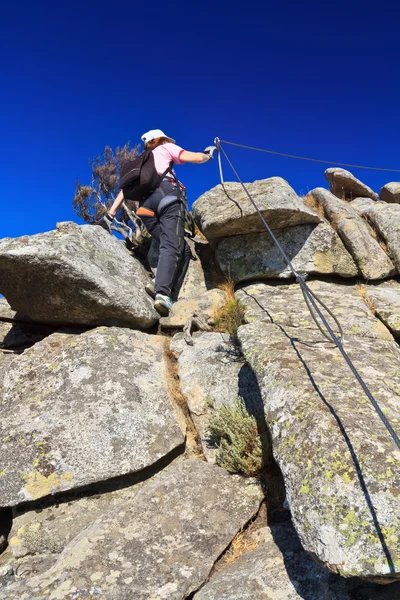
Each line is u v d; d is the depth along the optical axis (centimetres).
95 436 412
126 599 283
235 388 448
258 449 376
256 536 334
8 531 419
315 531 233
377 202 820
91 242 577
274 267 586
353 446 254
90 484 399
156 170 604
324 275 589
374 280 584
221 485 373
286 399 310
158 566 305
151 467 417
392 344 428
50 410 434
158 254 652
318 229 585
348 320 466
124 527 337
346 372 340
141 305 558
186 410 464
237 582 283
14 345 613
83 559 310
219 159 621
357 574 212
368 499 227
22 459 397
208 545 323
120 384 457
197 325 550
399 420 277
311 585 267
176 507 354
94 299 524
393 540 211
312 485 248
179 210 607
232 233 605
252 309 517
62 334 552
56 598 283
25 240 511
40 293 532
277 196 555
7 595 295
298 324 461
